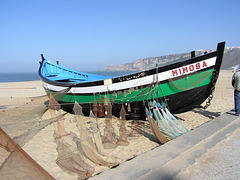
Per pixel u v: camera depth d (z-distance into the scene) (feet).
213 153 12.28
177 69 22.30
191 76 22.36
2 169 8.41
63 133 19.60
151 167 10.41
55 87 33.76
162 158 11.44
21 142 17.39
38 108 24.95
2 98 50.06
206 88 23.32
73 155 15.51
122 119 20.61
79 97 28.94
